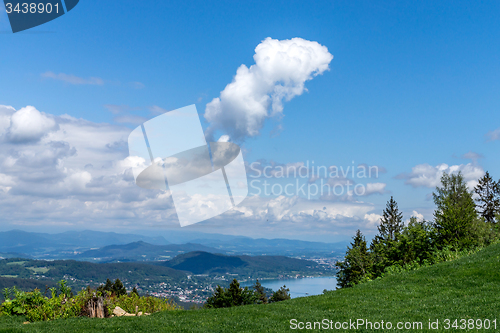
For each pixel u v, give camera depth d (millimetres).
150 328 13148
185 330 12820
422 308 14945
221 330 12766
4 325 14414
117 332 12648
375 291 19734
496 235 42812
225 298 56281
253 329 12781
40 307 16766
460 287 18375
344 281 54062
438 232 46750
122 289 44031
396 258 50000
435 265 23828
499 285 17531
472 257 24094
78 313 16984
